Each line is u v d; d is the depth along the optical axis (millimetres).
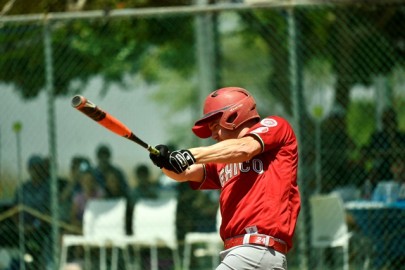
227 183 17828
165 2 38000
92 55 40938
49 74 31453
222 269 17250
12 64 34094
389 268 31500
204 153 16625
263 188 17344
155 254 33656
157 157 16641
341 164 33469
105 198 35625
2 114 33438
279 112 42188
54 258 31109
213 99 17938
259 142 17094
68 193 34938
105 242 33250
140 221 34188
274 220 17172
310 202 31906
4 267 31453
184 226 35219
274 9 31234
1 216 31812
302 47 35719
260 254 17062
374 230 31734
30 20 31219
